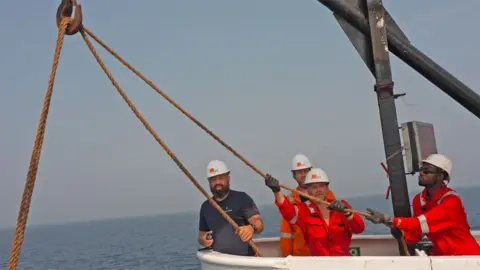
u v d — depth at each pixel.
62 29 3.47
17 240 3.20
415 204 4.64
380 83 4.47
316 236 4.89
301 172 6.06
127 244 63.16
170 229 111.62
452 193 4.23
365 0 4.61
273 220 94.50
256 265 3.92
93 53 3.68
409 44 4.53
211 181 5.43
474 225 39.72
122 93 3.79
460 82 4.47
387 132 4.44
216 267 4.27
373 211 4.31
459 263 3.45
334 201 4.54
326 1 4.59
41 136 3.33
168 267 32.22
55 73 3.40
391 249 5.85
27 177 3.28
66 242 85.75
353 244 5.98
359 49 4.66
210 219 5.43
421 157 4.43
